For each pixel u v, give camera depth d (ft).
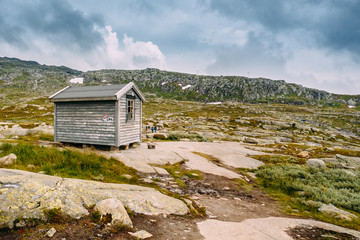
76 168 26.84
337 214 24.67
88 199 16.34
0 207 12.38
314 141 186.70
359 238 18.22
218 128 211.61
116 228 14.12
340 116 431.02
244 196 30.81
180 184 31.99
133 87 52.60
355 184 35.88
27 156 28.09
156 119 288.71
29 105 334.24
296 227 19.95
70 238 12.29
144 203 18.94
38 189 14.75
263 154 67.77
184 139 87.35
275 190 35.09
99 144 48.88
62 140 52.65
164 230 15.97
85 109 50.03
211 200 26.99
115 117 47.21
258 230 18.47
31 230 12.23
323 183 36.99
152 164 40.52
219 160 54.24
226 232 17.21
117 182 26.25
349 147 168.25
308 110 515.50
